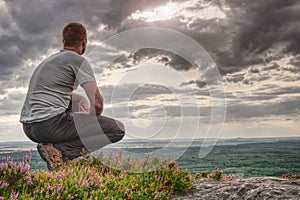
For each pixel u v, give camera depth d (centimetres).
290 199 283
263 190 300
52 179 312
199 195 320
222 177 369
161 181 335
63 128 363
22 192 284
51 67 365
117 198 305
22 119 371
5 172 301
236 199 303
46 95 365
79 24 375
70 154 369
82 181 317
